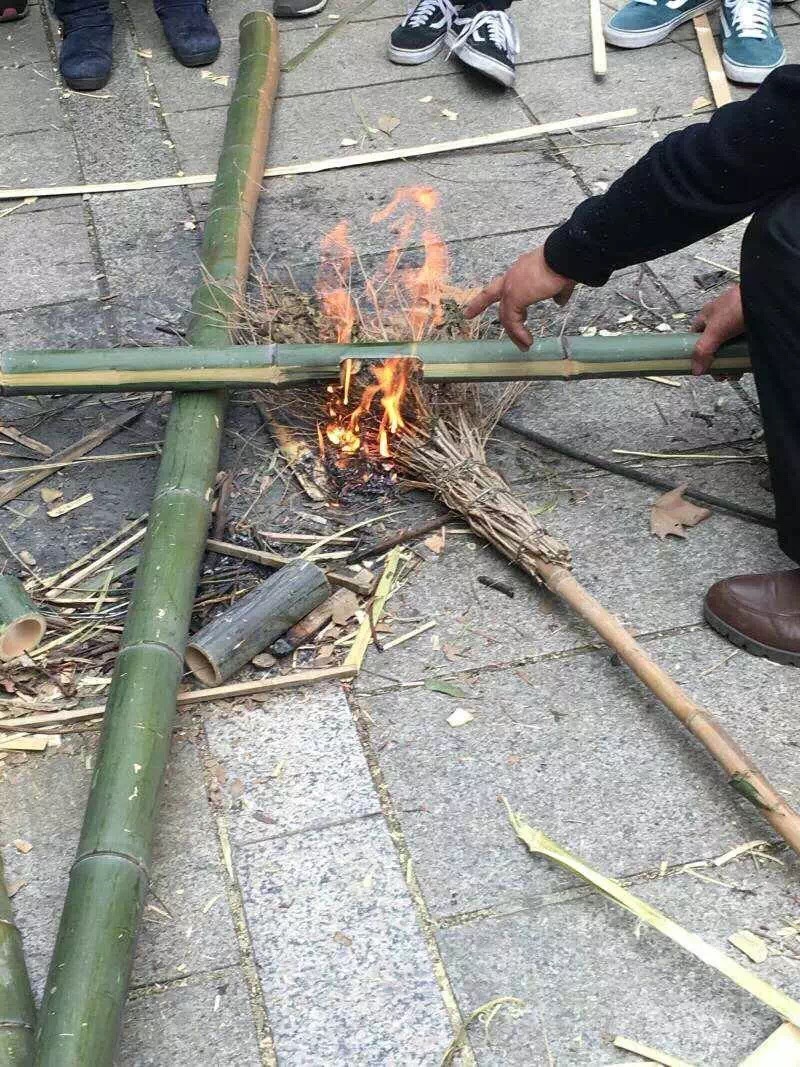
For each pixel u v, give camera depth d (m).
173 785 2.20
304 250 3.54
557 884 2.03
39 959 1.96
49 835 2.13
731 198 2.16
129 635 2.23
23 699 2.35
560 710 2.30
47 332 3.30
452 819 2.13
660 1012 1.86
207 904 2.02
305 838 2.11
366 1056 1.82
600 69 4.29
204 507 2.55
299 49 4.55
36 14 4.84
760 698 2.31
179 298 3.40
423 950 1.94
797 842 1.96
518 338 2.55
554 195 3.74
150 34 4.68
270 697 2.35
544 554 2.42
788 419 2.26
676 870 2.04
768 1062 1.77
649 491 2.77
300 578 2.41
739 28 4.21
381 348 2.68
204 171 3.94
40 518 2.76
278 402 2.97
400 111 4.19
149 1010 1.88
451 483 2.60
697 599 2.52
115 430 2.97
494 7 4.39
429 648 2.44
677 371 2.71
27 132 4.18
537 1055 1.81
